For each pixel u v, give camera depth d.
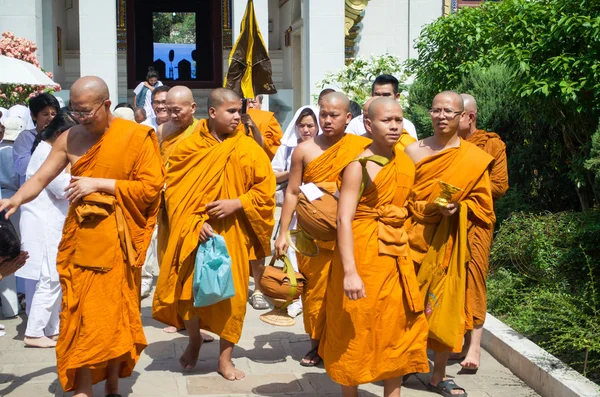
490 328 6.66
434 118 5.66
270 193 5.84
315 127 7.19
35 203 6.80
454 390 5.59
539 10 8.05
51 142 6.73
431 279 5.47
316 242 5.90
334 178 5.94
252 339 6.98
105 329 5.04
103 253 5.09
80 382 5.14
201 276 5.57
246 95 8.08
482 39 10.91
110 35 15.98
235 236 5.79
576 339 5.75
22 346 6.77
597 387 5.25
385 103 4.83
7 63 8.41
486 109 9.62
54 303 6.77
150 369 6.14
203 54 26.09
